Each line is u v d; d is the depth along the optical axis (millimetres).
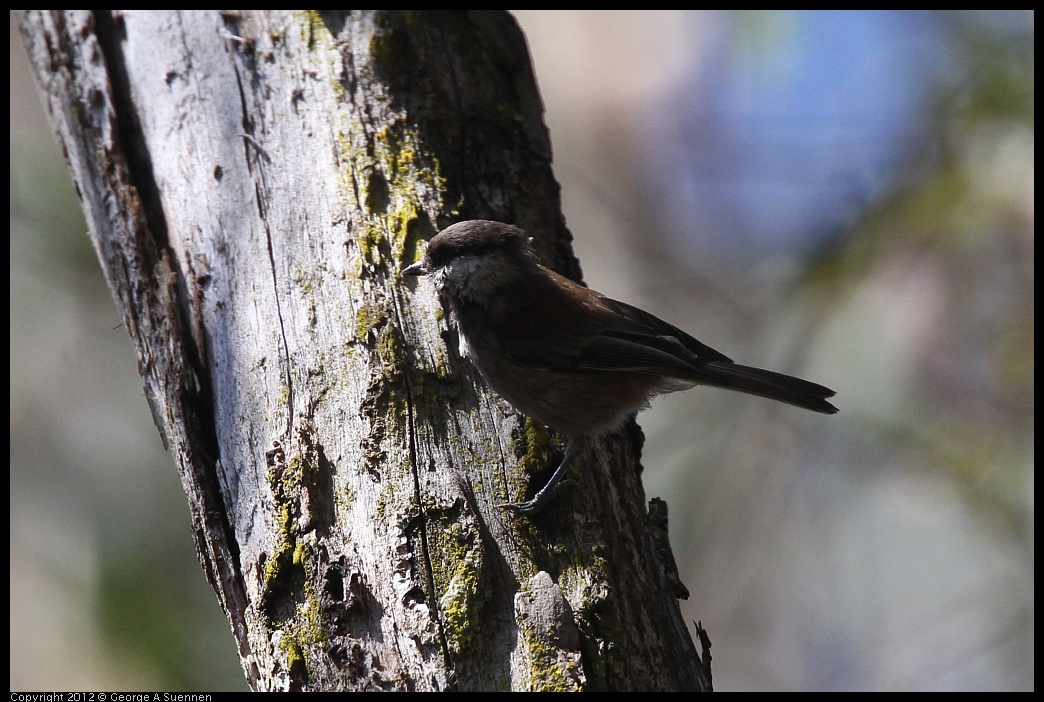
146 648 11875
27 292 14516
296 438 6320
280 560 5883
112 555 13000
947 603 15609
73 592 13195
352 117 7938
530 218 8398
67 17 8953
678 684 5676
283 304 7027
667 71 19875
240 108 8125
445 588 5562
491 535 5941
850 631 16078
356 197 7473
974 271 13734
